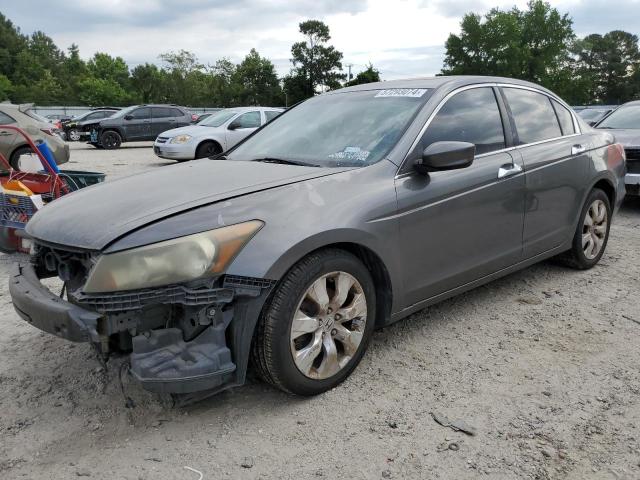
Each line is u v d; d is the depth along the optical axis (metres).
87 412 2.93
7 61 108.12
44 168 6.06
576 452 2.56
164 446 2.64
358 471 2.46
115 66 102.00
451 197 3.50
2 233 4.62
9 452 2.62
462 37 77.62
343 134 3.69
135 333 2.61
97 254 2.59
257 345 2.79
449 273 3.59
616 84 113.25
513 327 3.88
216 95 85.81
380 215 3.11
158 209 2.72
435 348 3.58
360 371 3.29
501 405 2.94
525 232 4.14
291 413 2.88
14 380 3.25
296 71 90.56
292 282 2.78
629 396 3.01
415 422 2.80
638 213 7.73
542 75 76.19
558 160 4.37
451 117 3.71
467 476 2.42
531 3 76.88
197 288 2.57
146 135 22.27
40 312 2.64
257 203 2.81
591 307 4.23
